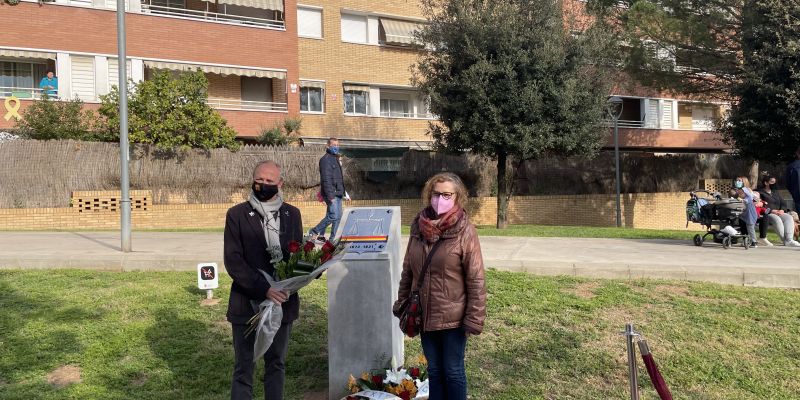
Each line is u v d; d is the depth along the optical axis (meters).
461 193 4.41
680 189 28.33
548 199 24.66
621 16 22.03
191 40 22.80
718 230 11.79
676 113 35.12
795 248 11.52
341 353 5.12
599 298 7.51
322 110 27.20
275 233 4.56
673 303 7.41
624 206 26.53
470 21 18.09
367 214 5.44
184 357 6.07
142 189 18.67
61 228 16.97
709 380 5.79
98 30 21.39
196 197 19.39
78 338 6.35
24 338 6.30
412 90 29.53
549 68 18.09
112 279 8.48
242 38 23.70
